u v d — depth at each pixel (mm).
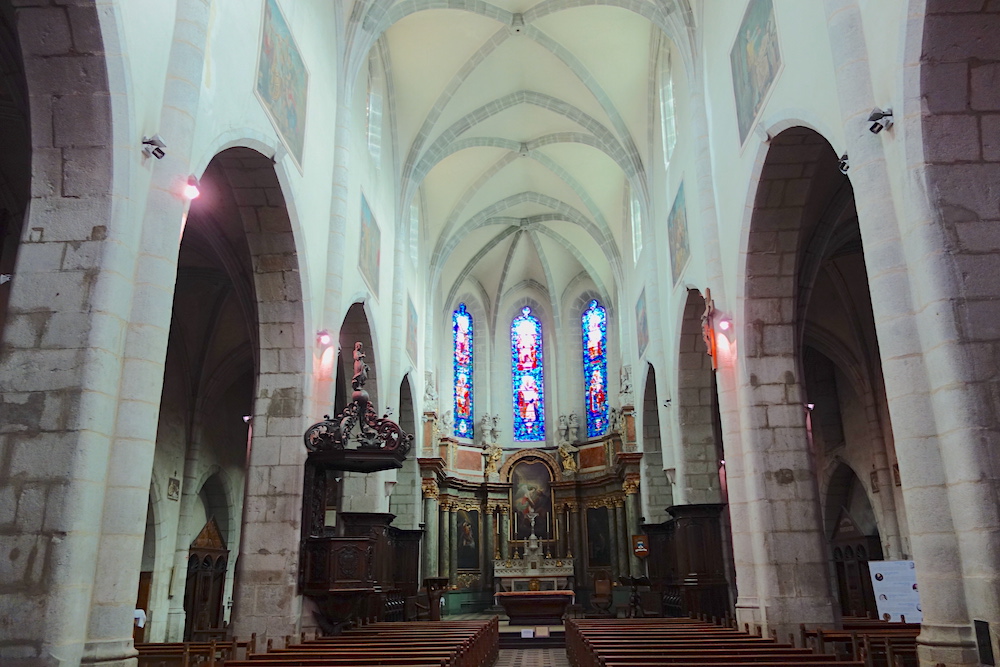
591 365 33750
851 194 14062
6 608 6371
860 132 8039
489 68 22031
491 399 34344
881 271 7578
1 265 13039
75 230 7293
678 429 19172
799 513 12141
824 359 24594
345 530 18500
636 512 26375
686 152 17031
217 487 24250
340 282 14586
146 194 7906
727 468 13211
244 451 25703
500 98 23203
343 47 15867
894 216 7652
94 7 7062
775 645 8922
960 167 7250
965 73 7277
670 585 21219
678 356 18844
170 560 20641
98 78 7285
